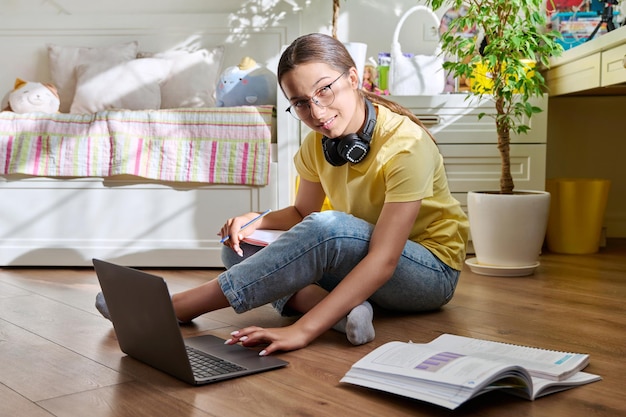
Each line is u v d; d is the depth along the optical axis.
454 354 1.37
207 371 1.45
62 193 2.93
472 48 2.75
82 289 2.46
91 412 1.25
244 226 1.96
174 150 2.88
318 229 1.66
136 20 3.47
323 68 1.62
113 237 2.93
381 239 1.66
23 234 2.95
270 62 3.48
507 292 2.33
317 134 1.95
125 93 3.27
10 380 1.44
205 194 2.91
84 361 1.56
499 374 1.23
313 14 3.50
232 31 3.47
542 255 3.15
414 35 3.48
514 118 3.07
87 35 3.50
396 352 1.42
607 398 1.30
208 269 2.92
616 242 3.52
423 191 1.69
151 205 2.92
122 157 2.87
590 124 3.61
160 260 2.92
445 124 3.08
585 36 3.23
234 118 2.89
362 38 3.49
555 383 1.33
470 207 2.77
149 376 1.45
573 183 3.13
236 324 1.90
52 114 2.94
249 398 1.31
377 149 1.77
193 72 3.37
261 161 2.87
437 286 1.92
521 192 2.86
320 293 1.83
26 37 3.52
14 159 2.90
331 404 1.28
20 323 1.93
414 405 1.27
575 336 1.76
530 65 3.06
